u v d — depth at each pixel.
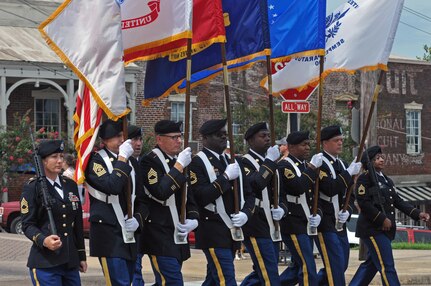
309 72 16.80
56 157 11.60
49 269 11.42
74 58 12.50
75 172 12.42
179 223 13.10
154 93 14.66
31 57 43.12
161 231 12.99
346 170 15.86
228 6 14.79
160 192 12.75
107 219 12.27
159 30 13.74
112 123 12.49
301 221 15.19
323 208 15.70
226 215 13.69
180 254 13.17
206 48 14.69
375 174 16.36
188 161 12.88
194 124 48.47
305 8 15.93
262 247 14.43
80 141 12.57
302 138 15.41
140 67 46.84
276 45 16.25
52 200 11.44
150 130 47.09
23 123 40.44
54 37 12.45
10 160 39.88
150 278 19.73
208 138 13.92
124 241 12.30
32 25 47.41
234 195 13.73
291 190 15.11
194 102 48.44
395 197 16.77
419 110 58.66
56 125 45.66
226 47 14.85
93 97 12.41
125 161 12.13
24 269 21.41
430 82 59.25
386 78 57.03
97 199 12.34
